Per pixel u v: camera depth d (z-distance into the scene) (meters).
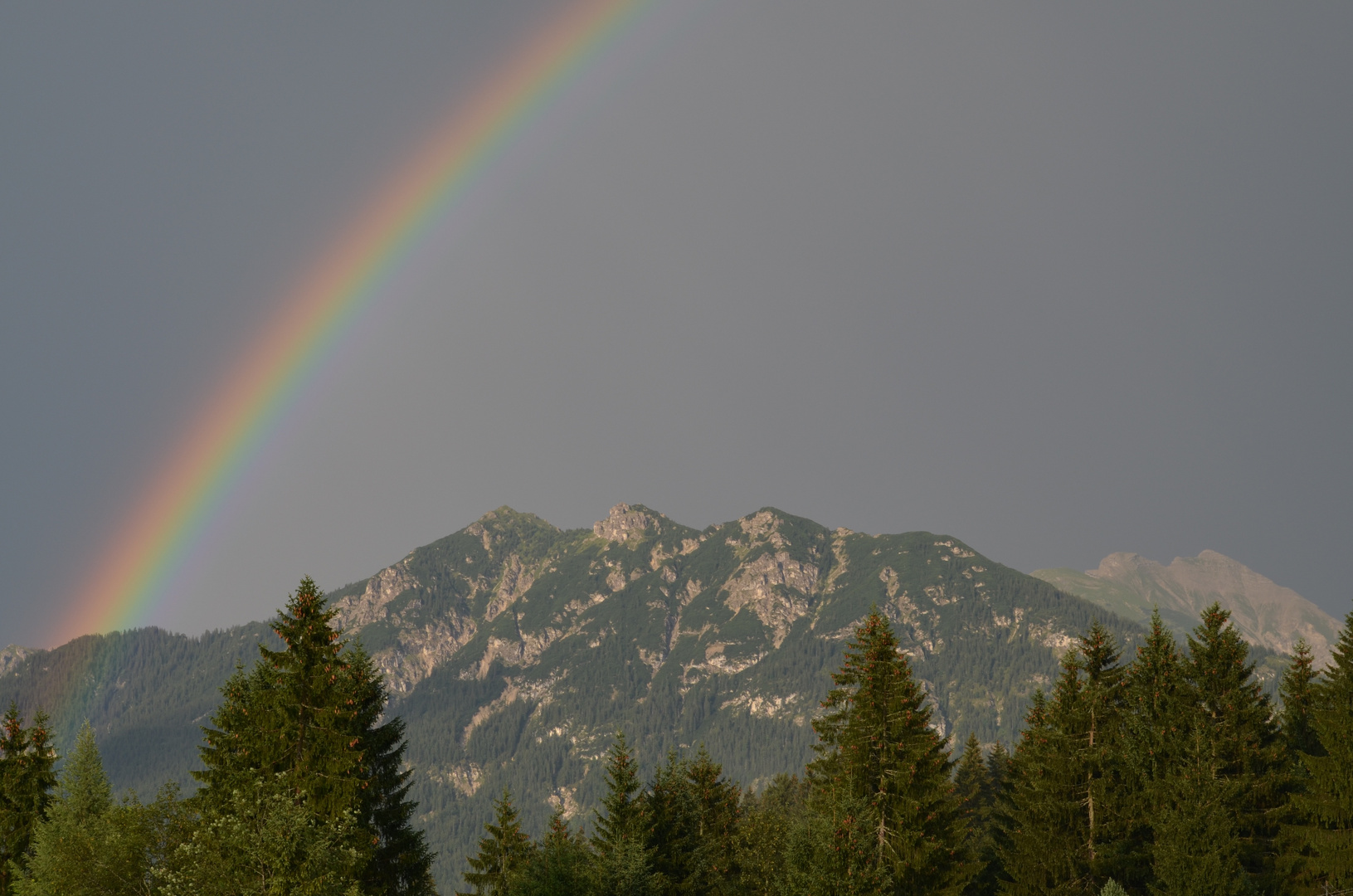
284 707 56.16
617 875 70.19
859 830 61.16
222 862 46.25
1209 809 61.78
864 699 66.62
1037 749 73.00
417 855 61.19
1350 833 60.19
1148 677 70.69
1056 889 66.75
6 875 68.56
